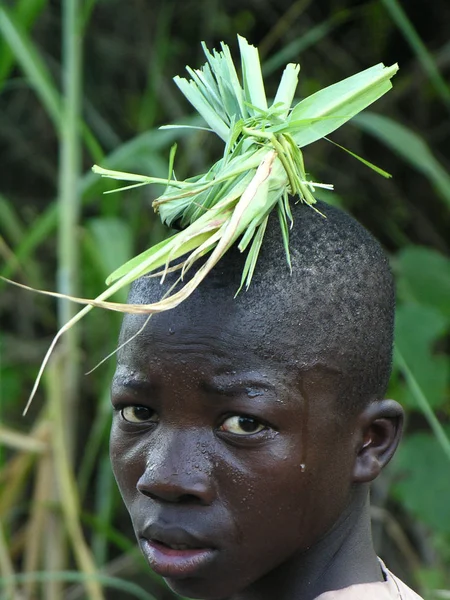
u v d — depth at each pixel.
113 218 4.72
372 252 2.39
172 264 2.25
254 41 6.61
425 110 6.53
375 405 2.37
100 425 4.55
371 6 6.41
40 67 4.23
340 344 2.25
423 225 6.66
